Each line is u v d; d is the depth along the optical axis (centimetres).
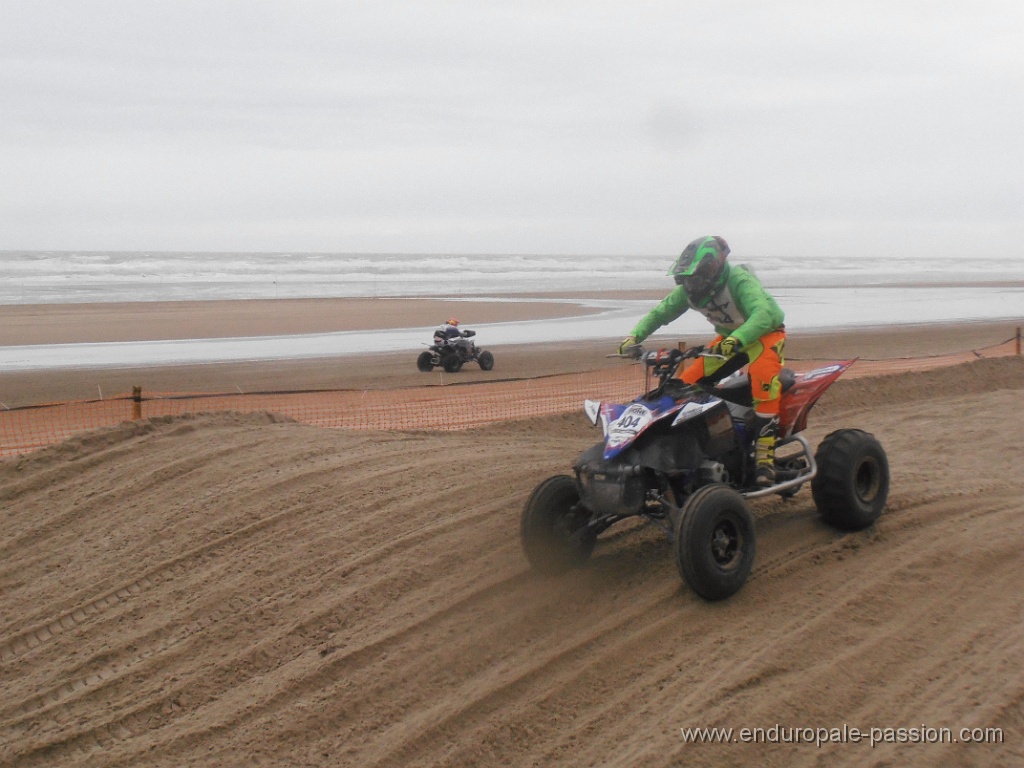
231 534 576
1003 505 618
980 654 412
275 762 365
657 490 486
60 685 434
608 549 553
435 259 15388
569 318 3262
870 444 562
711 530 450
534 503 501
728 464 522
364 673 420
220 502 627
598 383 1594
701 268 509
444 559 525
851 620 448
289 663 432
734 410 523
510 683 408
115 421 1216
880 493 572
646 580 504
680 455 486
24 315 3266
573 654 431
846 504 544
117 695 420
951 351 2077
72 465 715
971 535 553
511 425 980
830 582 491
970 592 475
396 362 1980
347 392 1496
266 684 417
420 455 730
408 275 8550
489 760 362
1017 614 448
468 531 563
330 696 404
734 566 465
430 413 1251
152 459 724
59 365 1894
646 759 352
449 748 369
